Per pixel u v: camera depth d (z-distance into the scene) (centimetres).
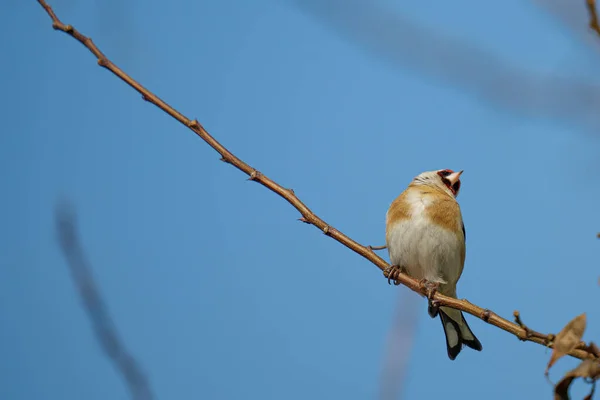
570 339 625
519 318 702
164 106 749
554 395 619
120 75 721
